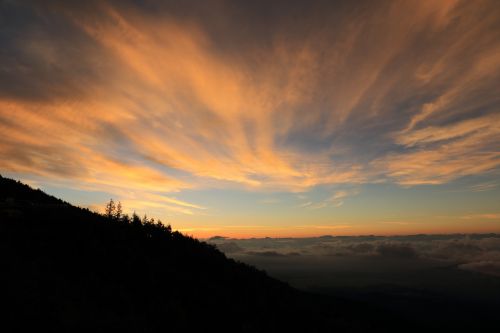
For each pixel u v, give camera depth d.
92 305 24.80
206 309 37.50
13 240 35.91
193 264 56.28
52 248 36.94
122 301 29.17
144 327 25.02
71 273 31.59
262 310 44.31
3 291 20.12
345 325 51.06
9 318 17.69
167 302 33.78
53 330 18.28
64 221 49.19
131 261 41.66
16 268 25.59
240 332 34.81
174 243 63.50
